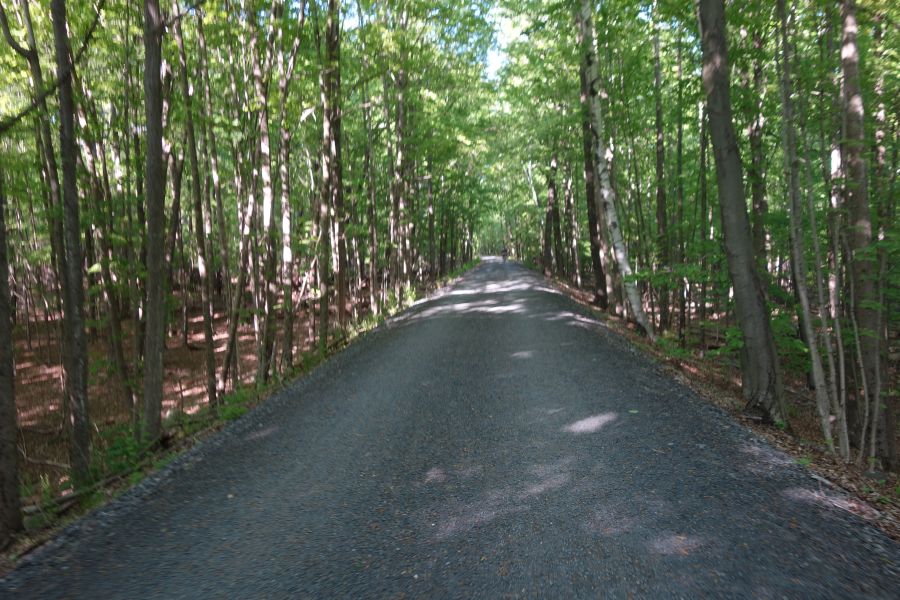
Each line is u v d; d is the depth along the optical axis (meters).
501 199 48.12
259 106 11.23
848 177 8.27
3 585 3.46
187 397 14.76
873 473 5.09
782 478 4.51
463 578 3.31
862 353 8.56
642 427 5.89
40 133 11.66
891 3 8.79
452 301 21.80
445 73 18.77
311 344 17.06
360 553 3.67
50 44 10.84
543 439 5.72
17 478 4.57
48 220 13.05
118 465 6.50
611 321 16.56
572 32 15.72
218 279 32.38
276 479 5.03
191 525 4.18
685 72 13.55
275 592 3.25
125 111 12.36
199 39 11.34
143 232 13.00
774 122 11.43
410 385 8.41
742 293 6.93
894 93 9.97
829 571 3.17
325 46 13.20
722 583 3.09
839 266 9.95
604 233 18.75
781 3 7.71
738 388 9.61
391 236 23.53
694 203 15.99
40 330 23.73
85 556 3.78
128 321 22.22
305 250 15.11
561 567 3.37
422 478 4.90
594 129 13.87
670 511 4.00
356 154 21.83
